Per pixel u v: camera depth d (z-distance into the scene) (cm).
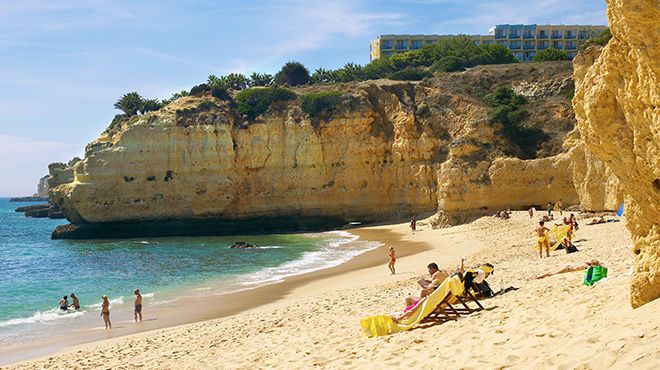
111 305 2673
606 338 628
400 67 10062
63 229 6850
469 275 1210
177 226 6688
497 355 738
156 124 6756
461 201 5525
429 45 10550
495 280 1688
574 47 13275
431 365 786
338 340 1193
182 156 6719
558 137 6047
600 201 4212
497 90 6938
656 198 683
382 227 6125
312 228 6681
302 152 6775
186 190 6694
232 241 5906
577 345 645
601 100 723
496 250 3178
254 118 6931
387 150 6788
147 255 4950
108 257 4956
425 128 6619
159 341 1711
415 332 1070
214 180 6700
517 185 5481
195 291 2895
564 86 7156
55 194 7231
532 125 6191
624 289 882
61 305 2580
